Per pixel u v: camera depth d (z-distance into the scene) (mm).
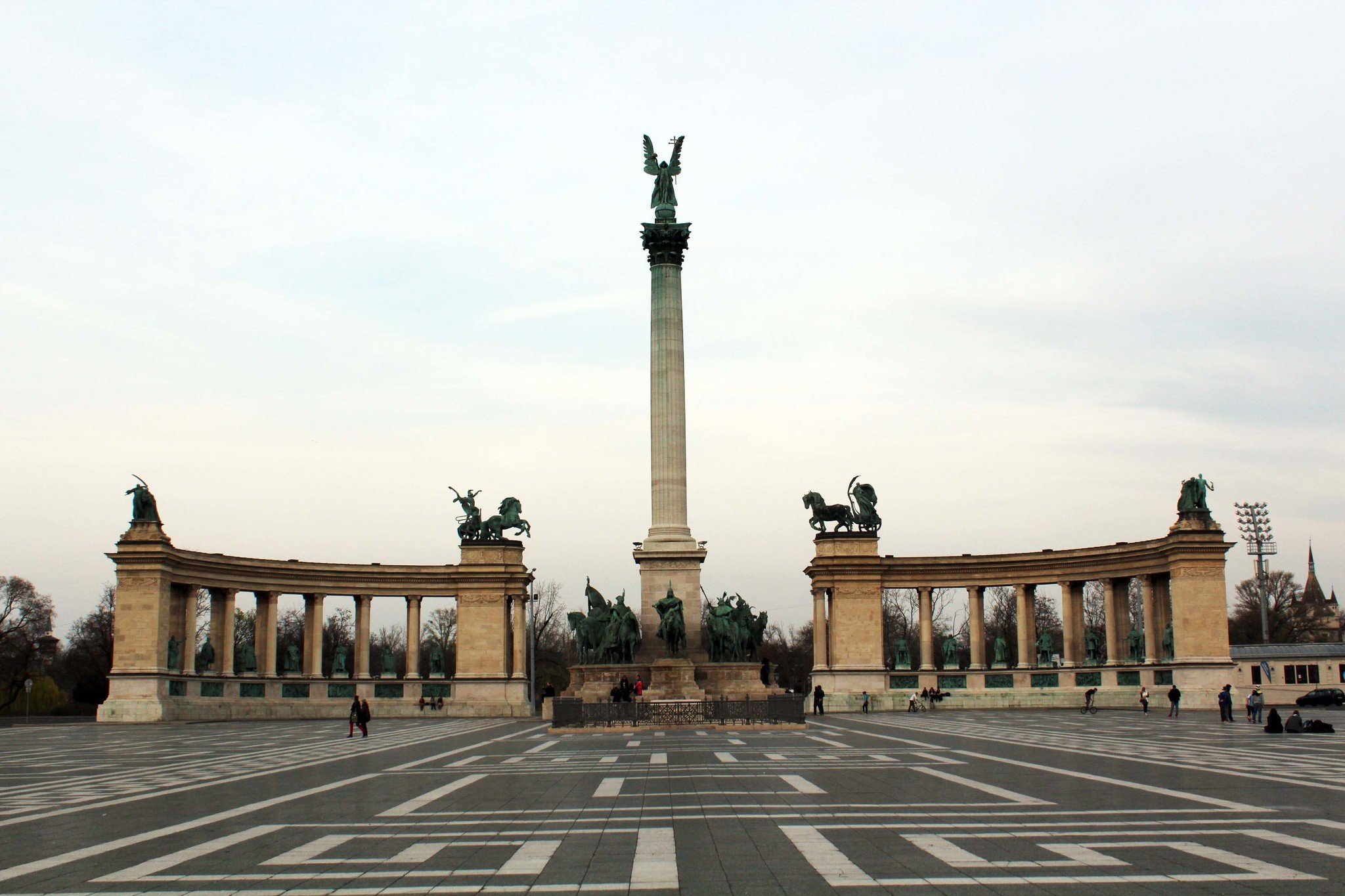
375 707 114125
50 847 23844
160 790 36125
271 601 113438
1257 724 73562
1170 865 20219
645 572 93688
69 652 185000
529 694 124500
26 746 62781
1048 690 114750
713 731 67062
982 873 19656
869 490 122188
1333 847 22094
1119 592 113875
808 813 27500
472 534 120000
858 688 118188
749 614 94062
